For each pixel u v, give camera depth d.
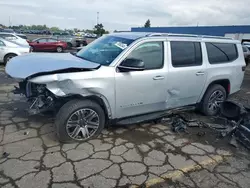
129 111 3.65
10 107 4.51
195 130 4.13
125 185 2.57
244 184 2.78
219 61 4.64
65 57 3.78
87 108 3.24
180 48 3.97
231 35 33.06
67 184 2.51
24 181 2.50
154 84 3.66
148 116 3.94
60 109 3.14
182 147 3.51
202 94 4.52
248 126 3.92
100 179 2.64
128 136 3.70
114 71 3.26
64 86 2.94
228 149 3.58
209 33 36.38
